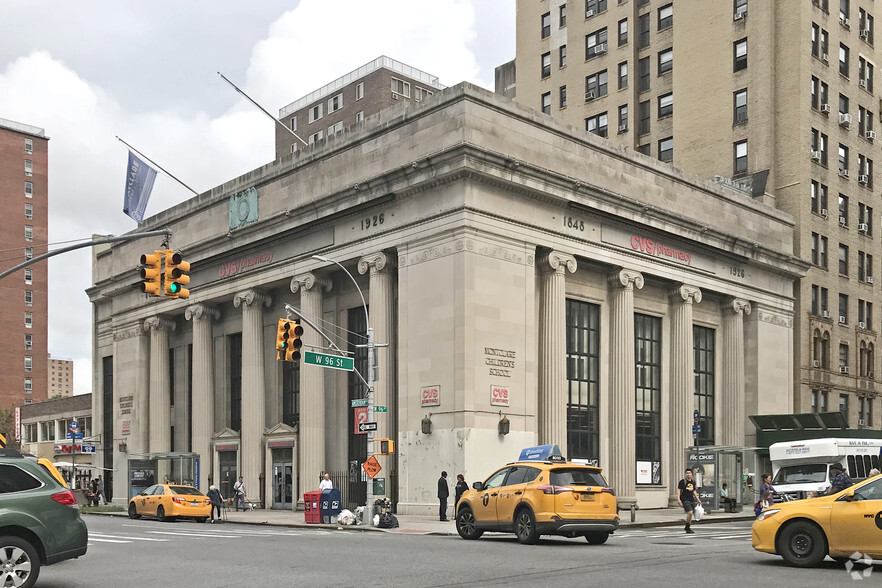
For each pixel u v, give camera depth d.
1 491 13.08
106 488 62.44
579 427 41.97
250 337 48.06
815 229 57.06
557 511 21.67
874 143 63.75
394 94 99.94
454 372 36.28
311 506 33.28
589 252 41.97
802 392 54.94
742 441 50.22
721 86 59.50
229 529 30.88
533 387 38.56
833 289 58.34
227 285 49.94
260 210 48.06
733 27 59.38
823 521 15.80
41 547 13.14
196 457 50.56
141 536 26.22
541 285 40.34
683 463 46.12
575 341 42.53
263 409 47.75
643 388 45.94
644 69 64.75
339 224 43.16
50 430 92.19
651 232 45.28
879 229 63.44
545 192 39.53
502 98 39.06
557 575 14.80
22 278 133.38
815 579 14.18
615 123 65.50
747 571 15.35
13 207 134.00
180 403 55.53
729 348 50.91
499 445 36.72
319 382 44.03
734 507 41.12
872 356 61.53
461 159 36.66
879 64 65.00
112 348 63.06
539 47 72.38
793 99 56.81
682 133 61.22
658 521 33.22
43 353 134.25
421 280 38.44
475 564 16.64
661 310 47.19
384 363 40.03
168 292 23.08
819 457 33.97
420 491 37.16
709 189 49.53
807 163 56.75
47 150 139.62
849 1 62.31
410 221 39.25
